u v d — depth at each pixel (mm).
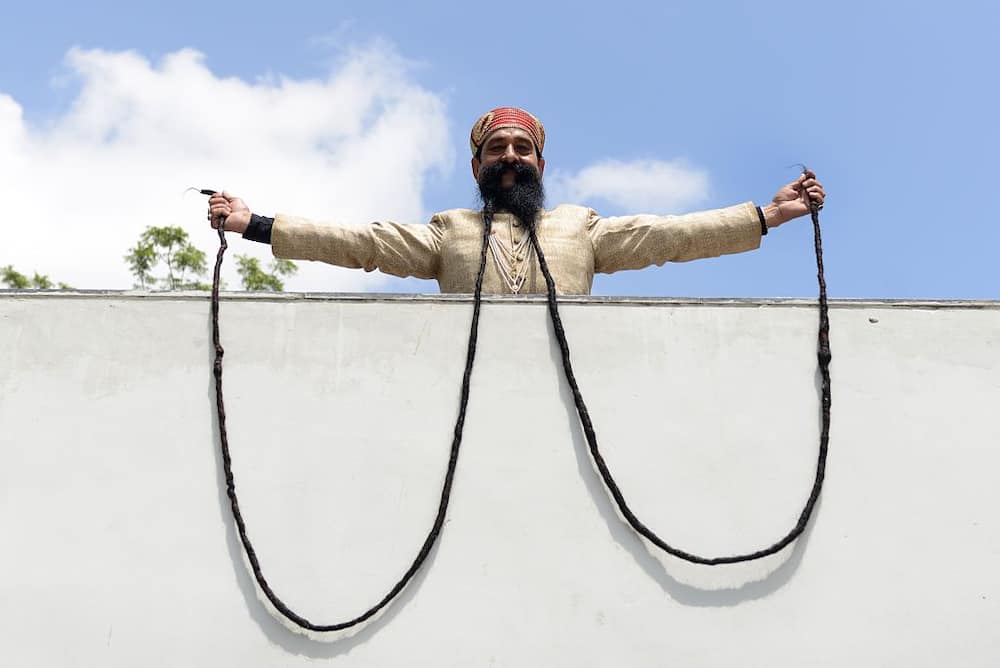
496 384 4406
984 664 4094
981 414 4434
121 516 4164
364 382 4387
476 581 4117
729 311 4551
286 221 5109
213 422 4312
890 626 4133
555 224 5363
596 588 4129
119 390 4336
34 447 4242
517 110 5836
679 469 4312
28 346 4383
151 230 12375
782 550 4219
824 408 4387
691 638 4078
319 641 4020
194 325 4453
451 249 5254
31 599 4039
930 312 4574
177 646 4000
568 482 4273
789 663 4066
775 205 5168
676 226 5234
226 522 4172
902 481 4332
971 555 4234
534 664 4020
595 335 4492
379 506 4211
